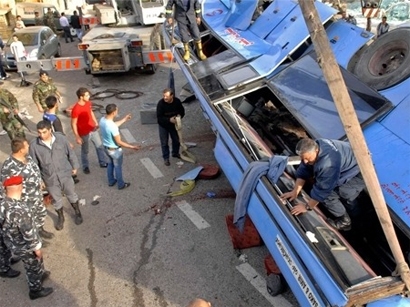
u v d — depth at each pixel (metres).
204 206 6.42
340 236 3.56
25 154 5.18
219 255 5.41
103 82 12.60
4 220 4.41
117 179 6.94
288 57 5.92
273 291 4.68
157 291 4.89
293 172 4.36
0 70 13.14
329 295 2.95
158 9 13.18
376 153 3.99
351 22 6.33
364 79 4.85
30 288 4.80
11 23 20.33
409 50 4.62
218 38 7.50
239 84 5.73
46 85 8.12
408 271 2.76
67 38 19.09
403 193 3.52
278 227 3.79
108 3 14.45
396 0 14.59
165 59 12.15
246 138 4.88
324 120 4.68
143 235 5.87
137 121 9.66
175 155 7.79
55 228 6.11
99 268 5.30
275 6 7.29
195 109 9.97
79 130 7.21
